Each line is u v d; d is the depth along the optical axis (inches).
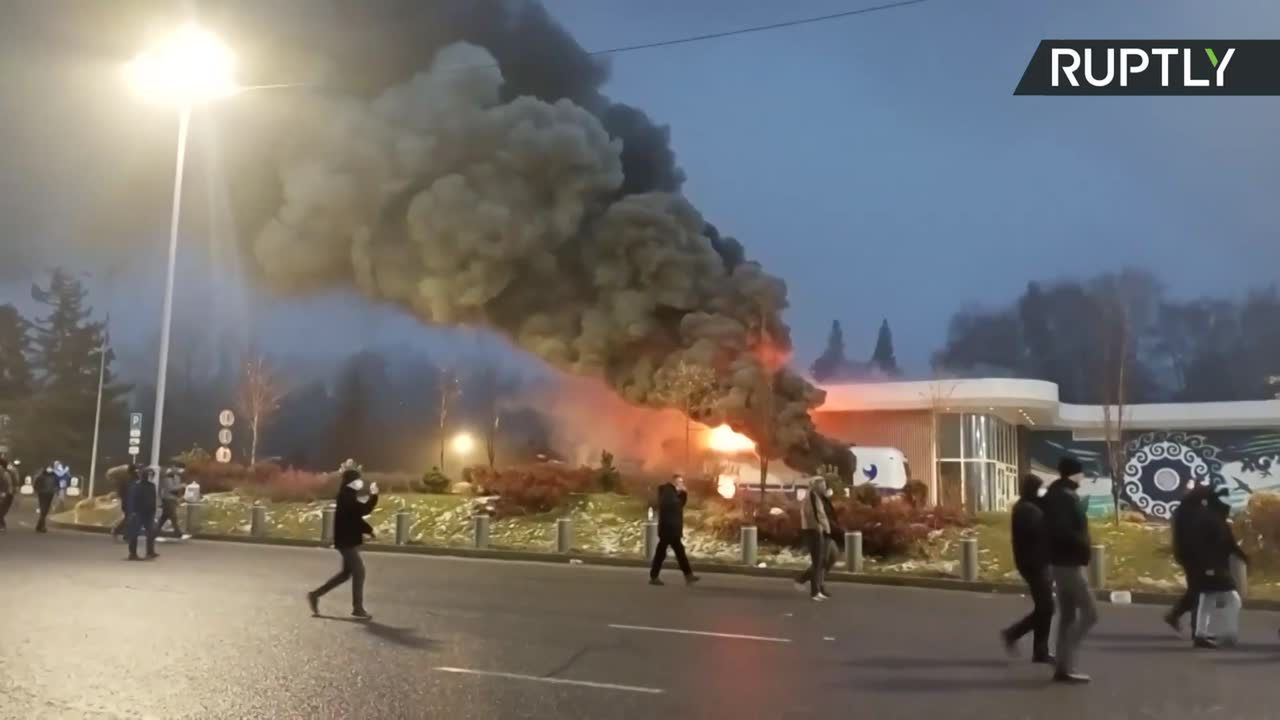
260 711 228.8
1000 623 416.5
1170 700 263.9
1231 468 1370.6
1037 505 326.0
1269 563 618.5
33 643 309.6
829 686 273.6
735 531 773.3
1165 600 546.6
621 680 274.1
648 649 325.7
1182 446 1400.1
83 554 641.0
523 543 824.3
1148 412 1400.1
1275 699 266.8
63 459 2169.0
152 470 696.4
